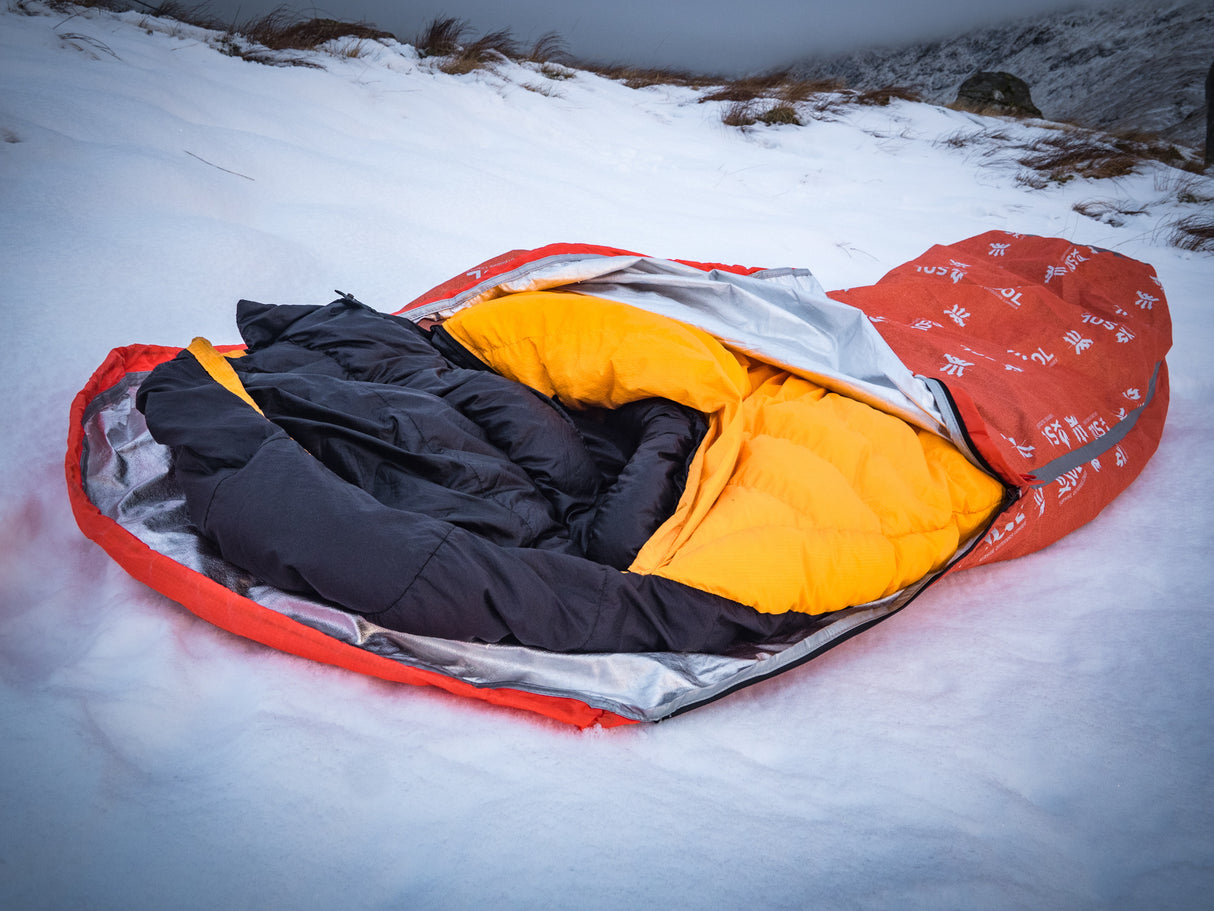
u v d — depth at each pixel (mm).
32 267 2906
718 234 4781
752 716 1729
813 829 1437
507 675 1689
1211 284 4875
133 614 1774
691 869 1339
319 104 5473
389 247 3832
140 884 1241
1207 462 2807
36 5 5484
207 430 1771
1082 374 2725
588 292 2648
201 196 3762
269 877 1271
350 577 1594
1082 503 2387
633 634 1749
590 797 1470
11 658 1666
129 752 1462
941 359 2617
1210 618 2021
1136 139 8672
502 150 5770
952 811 1489
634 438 2271
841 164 7023
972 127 8508
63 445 2242
